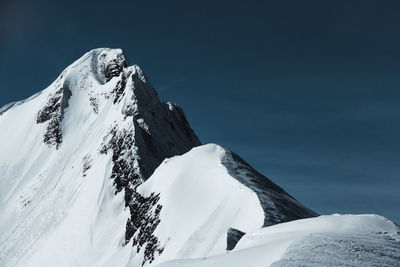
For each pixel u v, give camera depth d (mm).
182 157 77250
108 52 181500
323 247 26062
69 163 133375
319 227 33594
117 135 109938
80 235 89438
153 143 109875
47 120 162000
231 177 62156
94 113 150375
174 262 30953
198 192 64875
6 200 137750
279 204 52969
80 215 96250
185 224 59625
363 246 27078
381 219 35156
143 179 91750
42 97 181625
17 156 158375
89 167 115062
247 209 51812
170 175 73938
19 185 142625
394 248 27828
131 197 90375
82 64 176125
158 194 72562
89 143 132875
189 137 144000
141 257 66438
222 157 72500
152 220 69062
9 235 114938
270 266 22938
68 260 84250
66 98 162625
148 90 131250
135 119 110312
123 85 141375
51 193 122750
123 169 98312
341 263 23516
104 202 94000
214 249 45188
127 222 79750
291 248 25984
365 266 23406
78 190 109875
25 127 170750
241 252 28422
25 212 124000
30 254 97688
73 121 154125
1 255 104000
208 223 54906
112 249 79375
